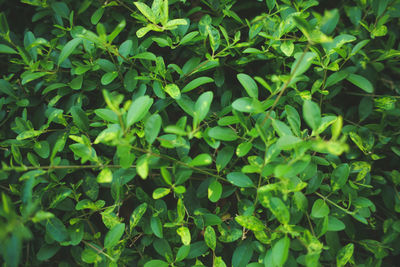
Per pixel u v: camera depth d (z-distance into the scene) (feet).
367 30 5.79
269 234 4.57
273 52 5.46
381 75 6.12
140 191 4.87
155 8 4.75
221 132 4.41
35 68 5.08
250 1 6.04
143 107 4.00
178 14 5.96
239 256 4.70
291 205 4.59
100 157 5.08
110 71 5.09
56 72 5.37
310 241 3.88
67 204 4.90
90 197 4.94
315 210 4.49
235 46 5.02
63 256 5.20
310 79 5.52
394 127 5.70
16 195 5.18
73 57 5.48
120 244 4.75
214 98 5.83
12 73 5.83
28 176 3.98
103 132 4.16
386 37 6.31
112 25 5.89
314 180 4.79
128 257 4.97
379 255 4.89
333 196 4.90
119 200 4.92
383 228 5.23
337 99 6.18
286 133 4.15
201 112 3.96
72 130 5.04
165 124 5.17
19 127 4.91
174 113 5.74
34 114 5.41
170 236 4.92
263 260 4.51
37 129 5.32
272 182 4.82
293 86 4.98
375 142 5.69
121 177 4.72
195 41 5.30
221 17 5.63
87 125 4.91
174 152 5.04
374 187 5.65
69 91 5.31
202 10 6.14
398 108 5.55
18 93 5.45
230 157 4.67
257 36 5.50
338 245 4.66
